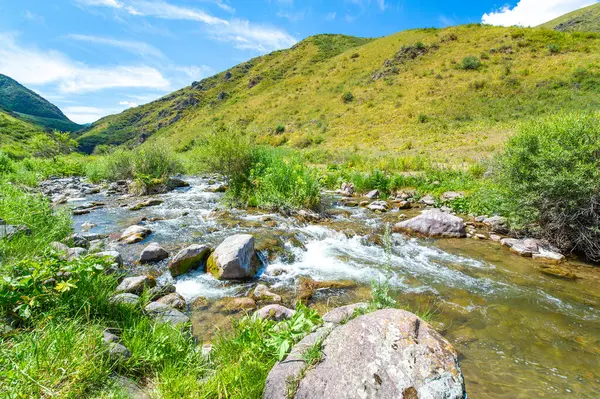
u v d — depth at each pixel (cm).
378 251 568
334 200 1023
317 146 3491
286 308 325
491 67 4069
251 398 193
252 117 6266
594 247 515
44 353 188
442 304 374
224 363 228
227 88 10419
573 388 238
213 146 1005
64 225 514
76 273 269
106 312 273
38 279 244
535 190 554
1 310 221
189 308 354
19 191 638
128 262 471
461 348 287
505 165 612
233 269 428
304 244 590
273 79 8775
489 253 557
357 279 447
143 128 11012
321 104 5316
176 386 196
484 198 757
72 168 1711
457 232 646
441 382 166
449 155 1931
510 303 376
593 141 504
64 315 237
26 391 162
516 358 273
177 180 1279
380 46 6700
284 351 198
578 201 515
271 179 873
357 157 1931
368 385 166
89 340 208
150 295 351
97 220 728
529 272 473
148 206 885
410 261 521
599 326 326
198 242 570
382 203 938
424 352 181
